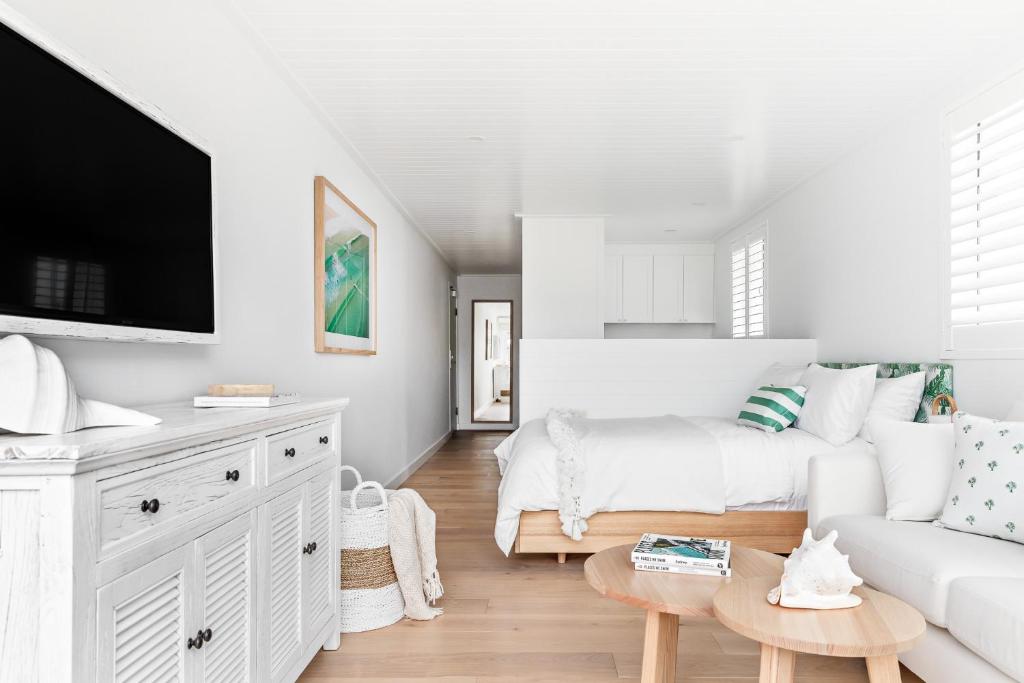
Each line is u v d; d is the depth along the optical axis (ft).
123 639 3.68
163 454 4.09
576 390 15.56
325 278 11.22
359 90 10.25
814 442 11.00
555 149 13.28
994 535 6.58
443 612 8.82
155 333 5.53
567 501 10.64
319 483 7.07
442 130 12.10
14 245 3.96
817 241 15.10
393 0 7.72
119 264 5.05
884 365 11.75
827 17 8.27
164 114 5.72
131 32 6.01
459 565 10.91
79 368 5.25
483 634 8.11
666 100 10.81
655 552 6.29
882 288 12.28
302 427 6.59
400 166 14.28
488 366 44.50
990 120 9.19
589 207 18.33
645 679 5.87
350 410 13.00
